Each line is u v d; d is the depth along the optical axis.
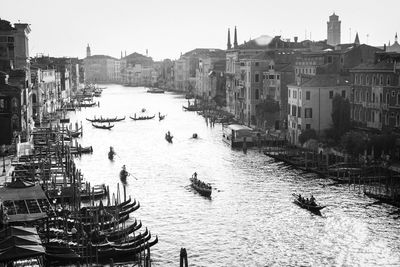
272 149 118.25
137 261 58.09
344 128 109.00
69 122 174.25
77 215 67.56
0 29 142.38
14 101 111.56
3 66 126.31
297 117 119.69
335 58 132.75
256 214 73.25
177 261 58.22
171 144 133.25
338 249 60.69
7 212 60.28
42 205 66.44
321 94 117.44
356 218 70.31
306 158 98.81
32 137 131.38
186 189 87.12
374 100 107.94
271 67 148.25
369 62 117.31
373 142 95.00
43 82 182.12
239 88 167.62
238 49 184.75
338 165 94.25
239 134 127.38
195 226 68.94
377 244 61.75
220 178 94.06
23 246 43.72
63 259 56.12
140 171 101.38
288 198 80.19
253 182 90.38
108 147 129.00
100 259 57.72
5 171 86.19
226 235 65.69
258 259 58.59
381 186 83.38
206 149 124.88
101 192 81.75
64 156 108.62
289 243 62.75
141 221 70.88
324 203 77.00
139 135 150.00
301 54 145.25
